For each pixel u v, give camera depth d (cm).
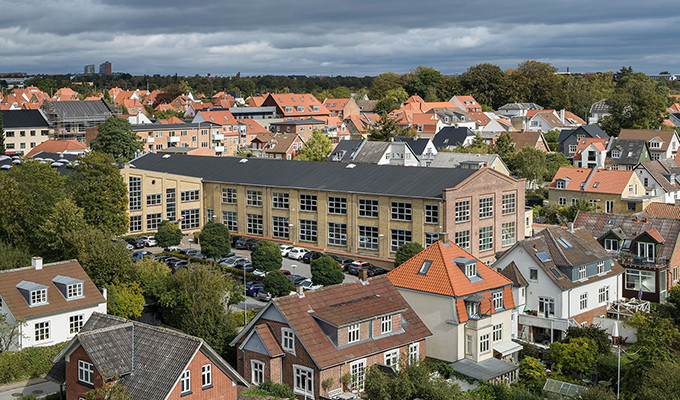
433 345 6850
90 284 7000
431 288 6838
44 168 9238
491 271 7206
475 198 9950
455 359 6725
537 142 19388
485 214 10150
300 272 9669
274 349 5922
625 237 9000
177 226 11525
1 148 16562
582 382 6569
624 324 7694
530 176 15950
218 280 7138
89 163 9906
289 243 11050
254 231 11500
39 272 6875
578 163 17350
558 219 12212
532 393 6362
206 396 5219
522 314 7775
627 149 17175
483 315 6812
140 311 7394
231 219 11756
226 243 9706
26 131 18475
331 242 10669
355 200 10356
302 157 17388
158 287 7500
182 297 7081
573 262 7794
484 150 16788
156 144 18975
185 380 5091
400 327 6353
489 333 6856
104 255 7550
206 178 11975
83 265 7519
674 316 8081
